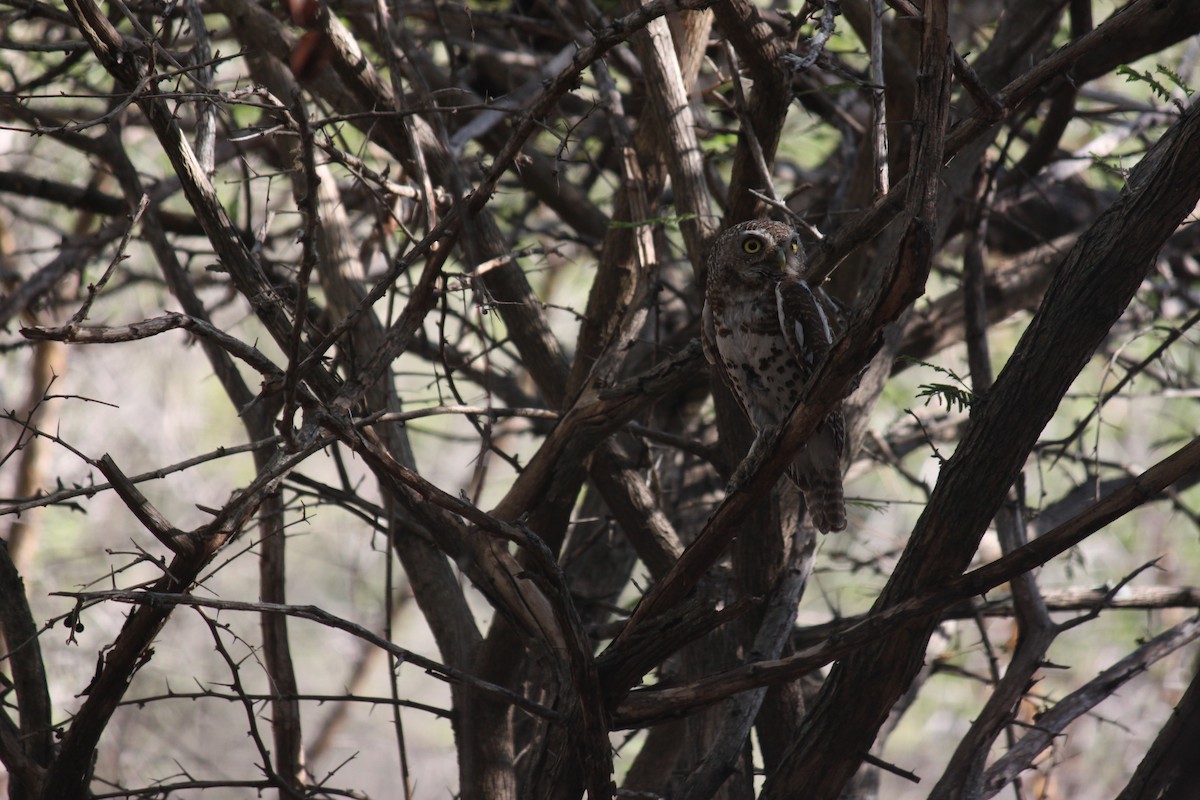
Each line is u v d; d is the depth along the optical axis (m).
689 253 9.88
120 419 21.20
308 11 6.45
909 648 7.36
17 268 17.23
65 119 13.77
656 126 10.27
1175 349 16.27
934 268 14.95
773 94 8.09
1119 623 18.12
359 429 6.33
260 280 7.89
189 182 7.73
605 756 6.82
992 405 7.18
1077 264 7.06
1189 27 10.75
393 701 7.73
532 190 13.32
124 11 7.27
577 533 12.93
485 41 14.88
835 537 15.56
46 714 8.07
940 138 5.14
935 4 5.13
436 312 14.93
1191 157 6.69
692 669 9.73
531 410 8.23
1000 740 14.17
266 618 9.87
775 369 8.45
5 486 18.34
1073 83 10.15
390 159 13.34
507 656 9.62
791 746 7.83
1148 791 7.93
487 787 9.43
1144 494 6.38
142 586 7.09
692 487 13.38
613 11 13.05
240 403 11.09
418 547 10.48
